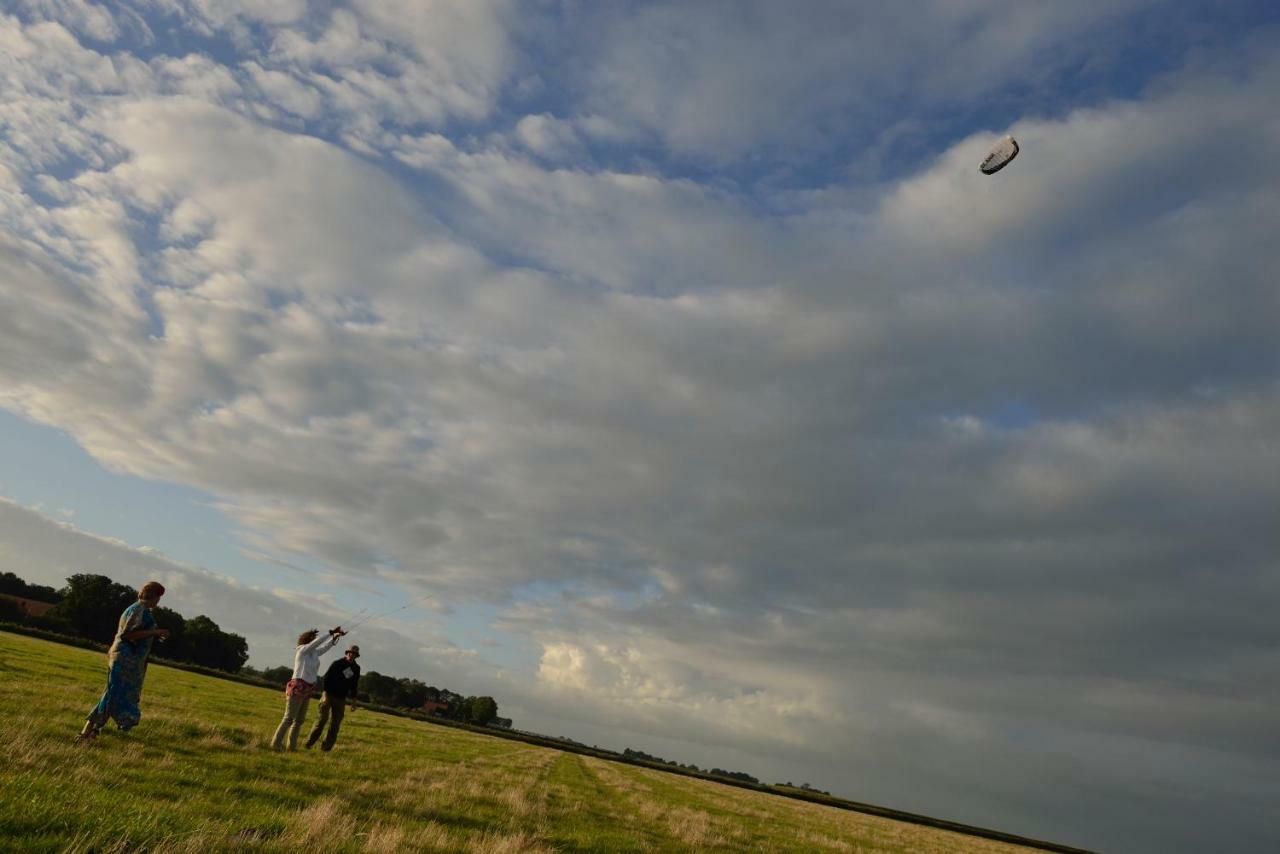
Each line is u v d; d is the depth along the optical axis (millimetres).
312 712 30094
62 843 5109
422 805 10438
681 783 45156
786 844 17328
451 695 147000
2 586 119500
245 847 5922
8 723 9633
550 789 18906
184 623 106000
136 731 11938
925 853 23797
